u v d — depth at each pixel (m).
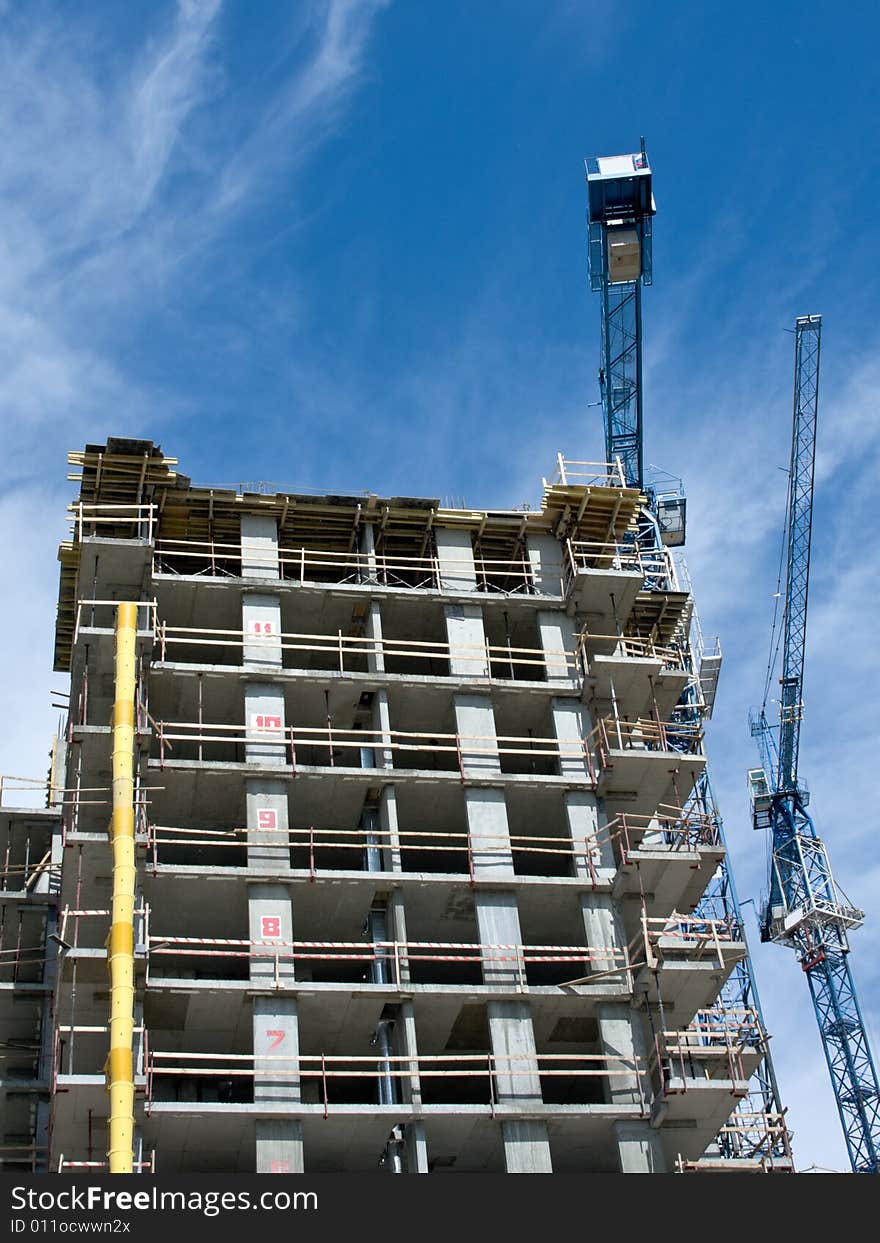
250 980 51.00
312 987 51.03
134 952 50.31
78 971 50.56
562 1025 55.53
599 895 55.97
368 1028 52.69
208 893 53.03
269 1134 48.53
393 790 56.50
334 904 54.34
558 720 60.22
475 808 56.72
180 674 57.12
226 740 55.84
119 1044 48.12
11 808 66.50
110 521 60.50
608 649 63.22
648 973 53.22
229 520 62.66
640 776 58.50
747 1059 53.44
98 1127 48.91
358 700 59.03
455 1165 52.19
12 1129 61.75
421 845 58.34
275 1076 49.34
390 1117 49.41
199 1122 48.50
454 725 60.69
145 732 55.00
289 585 60.34
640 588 63.09
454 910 55.78
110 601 59.12
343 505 63.03
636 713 61.88
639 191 121.69
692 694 102.50
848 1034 124.31
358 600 61.16
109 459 61.12
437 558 63.56
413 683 58.94
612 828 58.16
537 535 65.62
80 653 57.75
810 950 127.38
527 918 56.75
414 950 56.53
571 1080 56.81
